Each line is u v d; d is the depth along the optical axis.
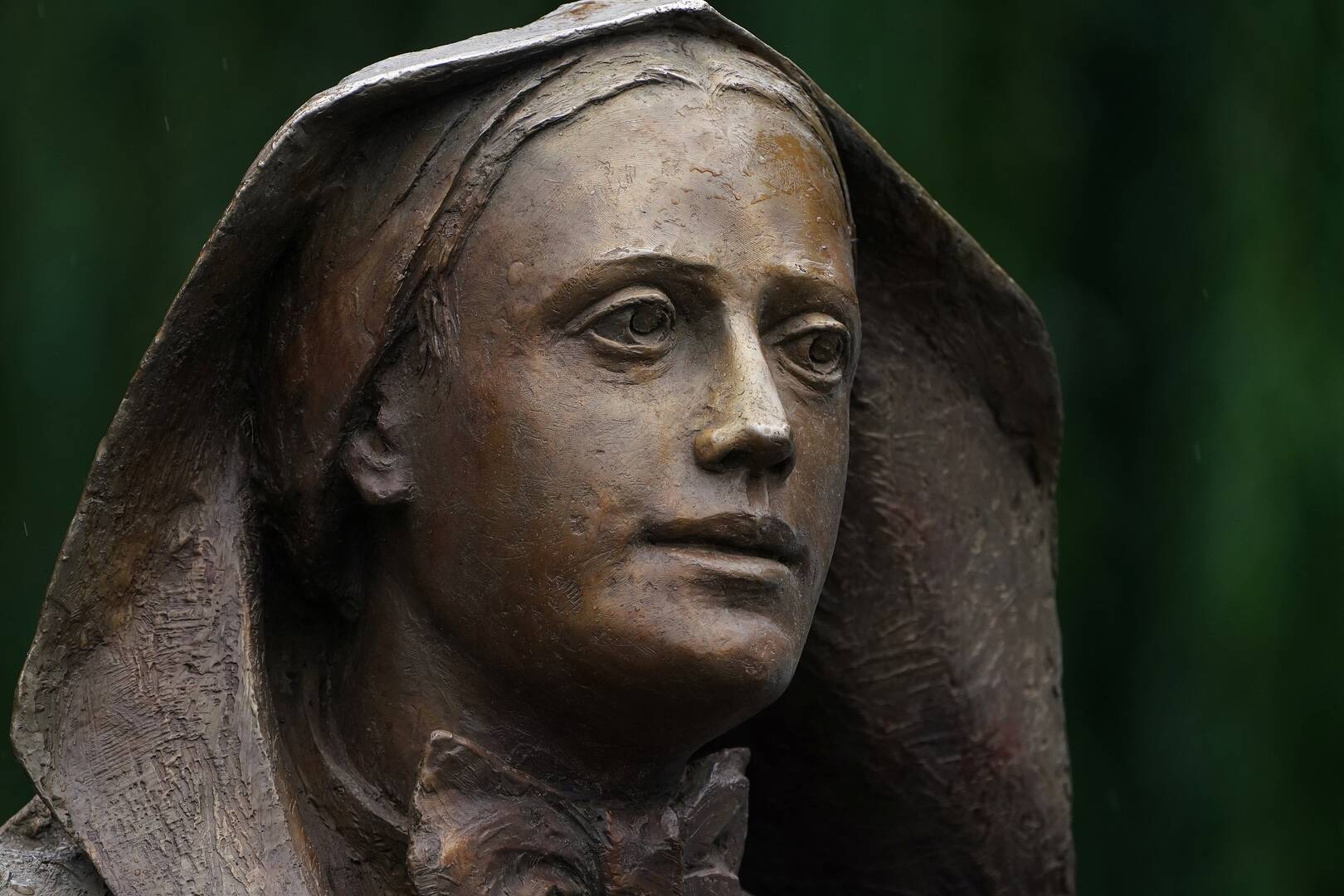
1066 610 11.62
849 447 6.99
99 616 6.29
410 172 6.27
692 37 6.48
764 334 6.25
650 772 6.44
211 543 6.39
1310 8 11.20
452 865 6.08
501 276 6.14
